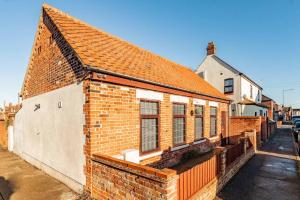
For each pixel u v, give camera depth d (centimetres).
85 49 657
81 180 583
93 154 544
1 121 1593
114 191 477
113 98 621
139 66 838
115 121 623
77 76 618
